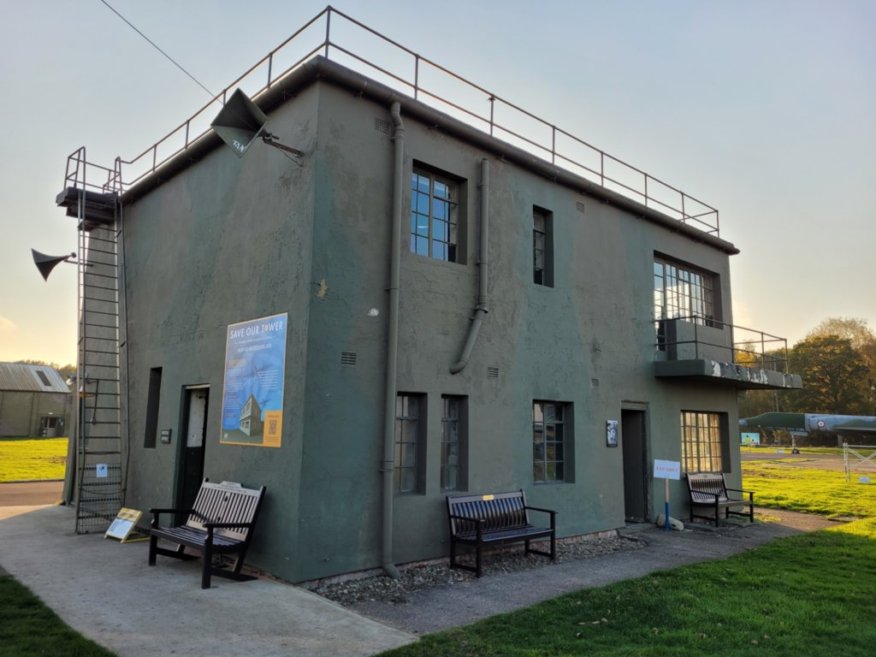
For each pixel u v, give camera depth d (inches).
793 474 1051.3
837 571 321.1
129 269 471.5
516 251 392.8
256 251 327.6
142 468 412.5
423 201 352.2
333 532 280.5
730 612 242.1
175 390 387.2
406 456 326.6
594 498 422.6
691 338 533.6
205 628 212.1
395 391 305.6
